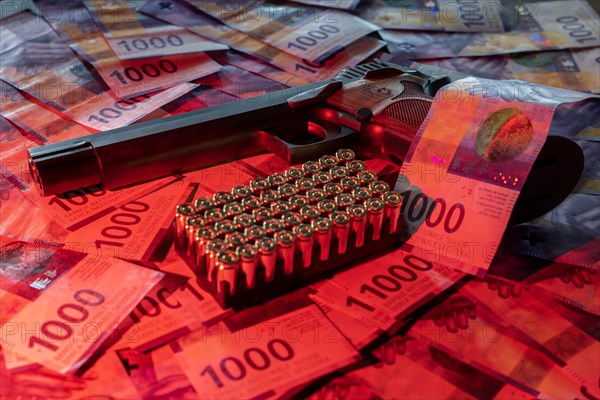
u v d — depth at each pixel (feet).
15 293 1.34
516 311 1.35
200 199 1.43
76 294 1.34
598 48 2.23
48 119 1.83
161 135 1.53
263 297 1.34
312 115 1.68
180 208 1.40
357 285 1.38
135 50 2.05
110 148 1.49
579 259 1.45
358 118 1.61
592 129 1.89
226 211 1.40
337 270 1.41
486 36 2.28
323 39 2.14
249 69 2.05
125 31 2.14
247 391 1.19
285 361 1.24
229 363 1.24
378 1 2.43
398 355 1.26
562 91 1.53
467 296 1.38
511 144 1.46
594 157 1.77
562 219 1.56
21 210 1.54
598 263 1.44
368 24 2.22
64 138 1.76
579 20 2.36
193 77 1.99
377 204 1.41
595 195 1.64
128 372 1.22
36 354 1.23
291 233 1.34
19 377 1.20
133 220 1.52
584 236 1.51
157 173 1.56
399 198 1.43
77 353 1.24
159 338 1.27
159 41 2.11
